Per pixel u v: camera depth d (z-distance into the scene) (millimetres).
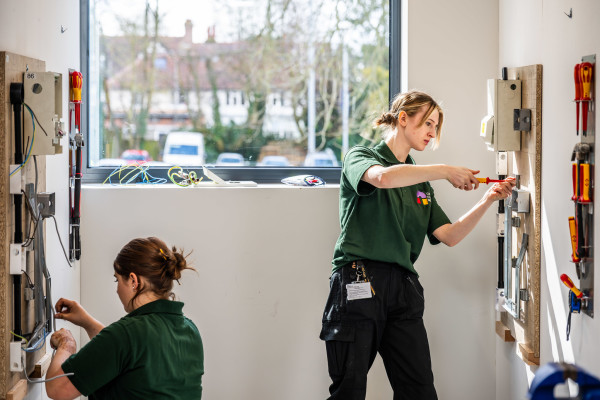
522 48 3076
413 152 3432
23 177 2418
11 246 2355
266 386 3438
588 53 2404
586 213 2428
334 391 2836
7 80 2277
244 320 3402
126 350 2109
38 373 2609
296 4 3627
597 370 2367
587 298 2426
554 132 2713
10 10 2406
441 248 3461
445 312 3488
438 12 3408
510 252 3129
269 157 3672
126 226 3330
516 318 3086
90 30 3553
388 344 2863
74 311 2551
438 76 3426
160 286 2254
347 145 3688
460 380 3520
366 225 2816
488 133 3018
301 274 3412
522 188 3035
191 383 2238
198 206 3352
